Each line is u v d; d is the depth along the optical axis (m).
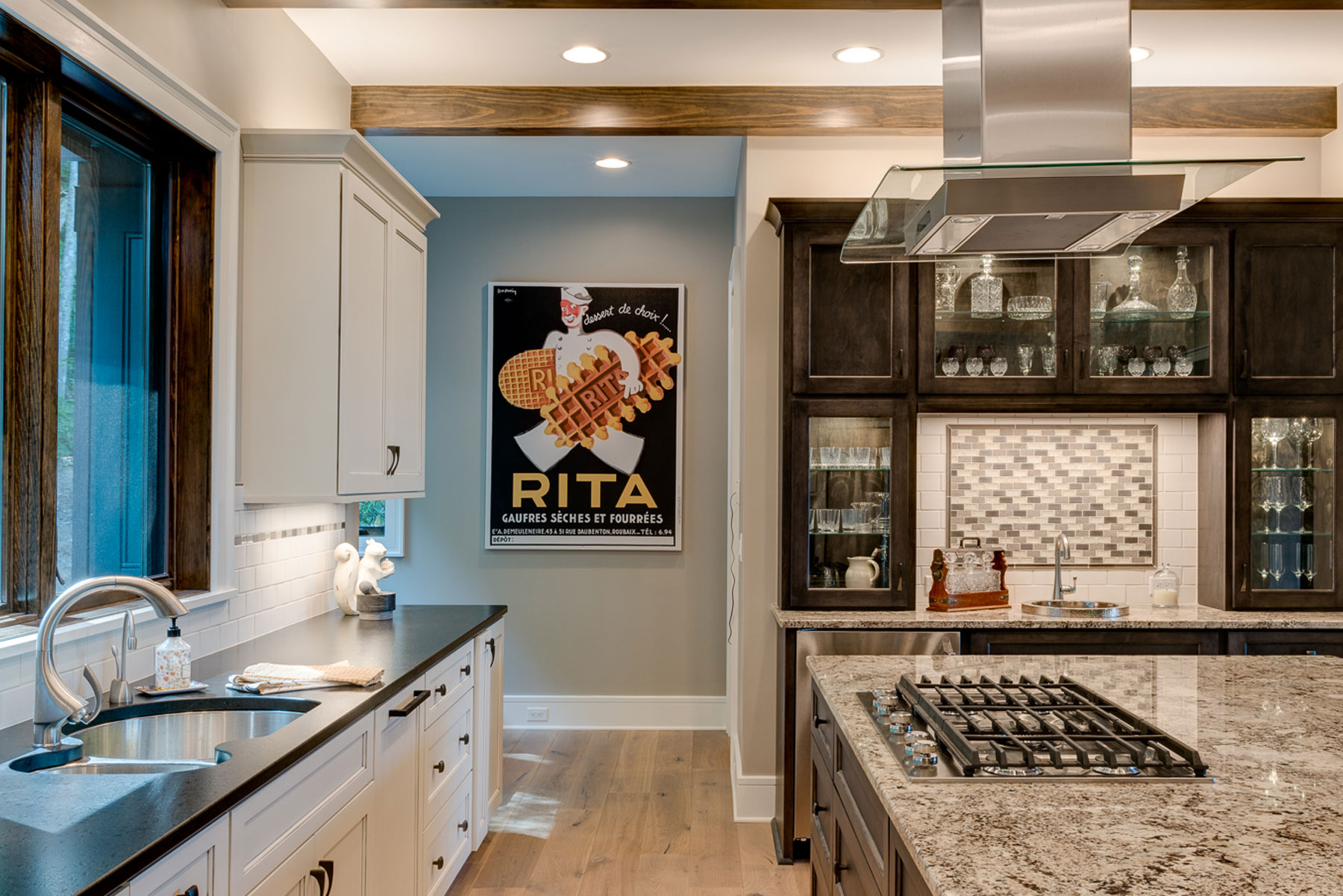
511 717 5.11
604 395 5.11
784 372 3.59
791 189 3.86
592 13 3.14
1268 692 2.21
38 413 2.04
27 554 2.02
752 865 3.37
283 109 3.17
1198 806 1.44
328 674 2.25
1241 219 3.61
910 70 3.66
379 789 2.26
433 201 5.16
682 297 5.11
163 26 2.43
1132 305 3.65
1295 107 3.82
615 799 4.02
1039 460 4.02
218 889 1.48
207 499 2.64
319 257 2.79
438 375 5.15
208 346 2.64
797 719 3.42
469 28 3.28
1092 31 2.06
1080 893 1.14
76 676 2.08
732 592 4.67
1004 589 3.78
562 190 5.05
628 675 5.12
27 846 1.26
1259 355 3.62
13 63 1.98
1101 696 2.02
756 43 3.39
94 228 2.34
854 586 3.62
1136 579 4.00
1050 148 2.05
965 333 3.64
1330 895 1.13
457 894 3.11
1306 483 3.66
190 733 2.07
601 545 5.09
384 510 5.16
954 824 1.36
